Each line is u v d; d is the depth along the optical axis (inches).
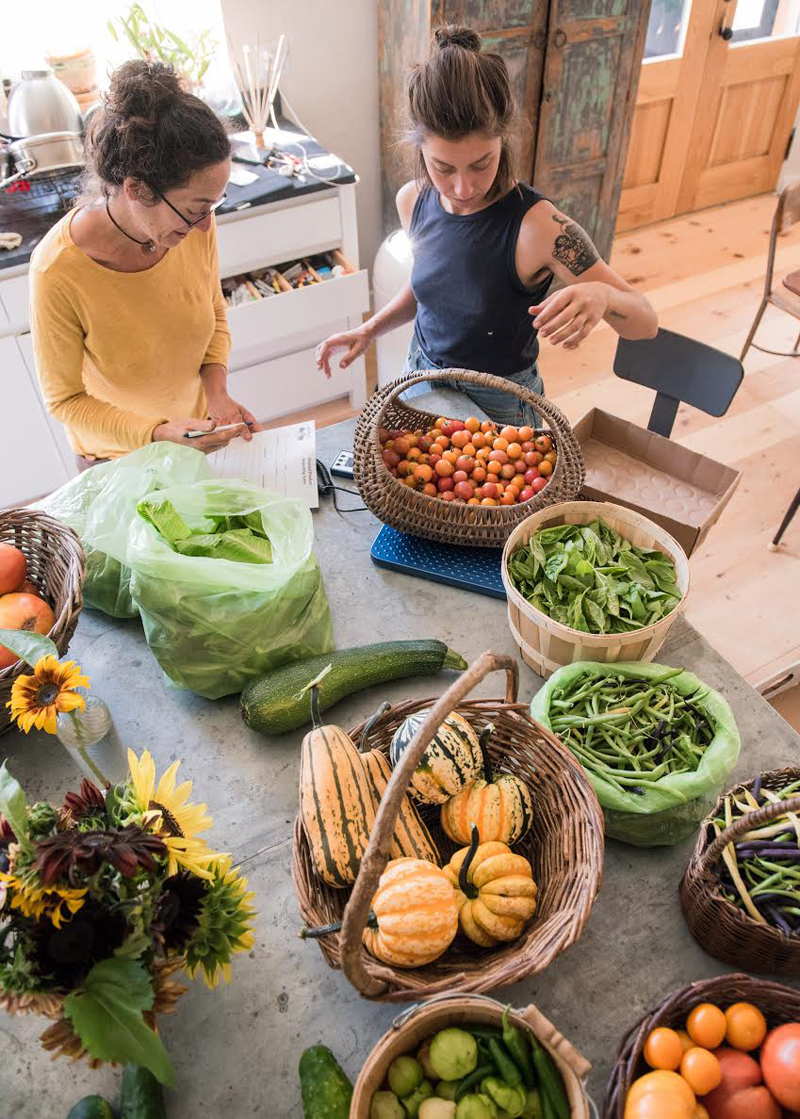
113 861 27.4
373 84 125.3
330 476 63.2
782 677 82.7
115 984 27.5
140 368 64.2
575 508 51.3
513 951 34.4
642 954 37.1
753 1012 31.9
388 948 33.2
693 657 50.1
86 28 102.0
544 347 139.2
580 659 45.4
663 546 49.4
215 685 47.3
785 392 128.5
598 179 136.4
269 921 38.6
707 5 144.5
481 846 36.7
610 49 120.0
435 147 55.5
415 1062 30.8
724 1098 30.7
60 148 92.2
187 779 44.3
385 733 42.2
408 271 103.7
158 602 44.3
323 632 49.1
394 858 36.4
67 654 50.9
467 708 41.3
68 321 58.6
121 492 50.4
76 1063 34.3
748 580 99.3
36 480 105.5
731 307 147.6
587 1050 34.2
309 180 100.6
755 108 167.2
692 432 121.4
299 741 46.3
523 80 118.6
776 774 38.9
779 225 107.8
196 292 64.2
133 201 50.6
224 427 61.1
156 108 47.4
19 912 28.2
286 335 105.7
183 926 30.3
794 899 34.4
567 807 38.2
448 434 59.9
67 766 44.8
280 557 46.9
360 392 124.0
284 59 103.1
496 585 54.2
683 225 173.8
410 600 54.2
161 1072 27.1
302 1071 32.7
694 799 40.1
